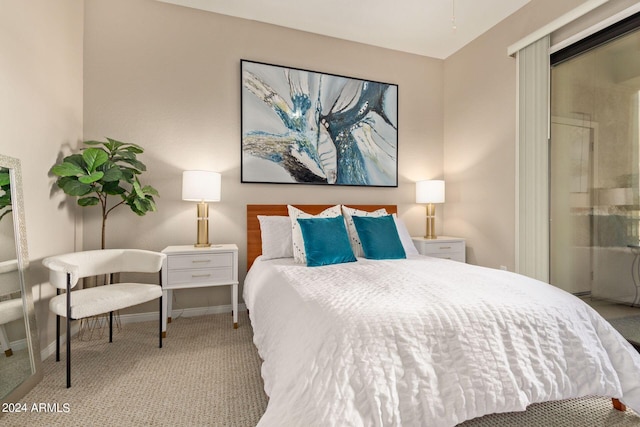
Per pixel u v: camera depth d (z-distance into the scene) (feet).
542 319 4.38
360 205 11.36
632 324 7.00
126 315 8.96
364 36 11.10
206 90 9.71
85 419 4.71
